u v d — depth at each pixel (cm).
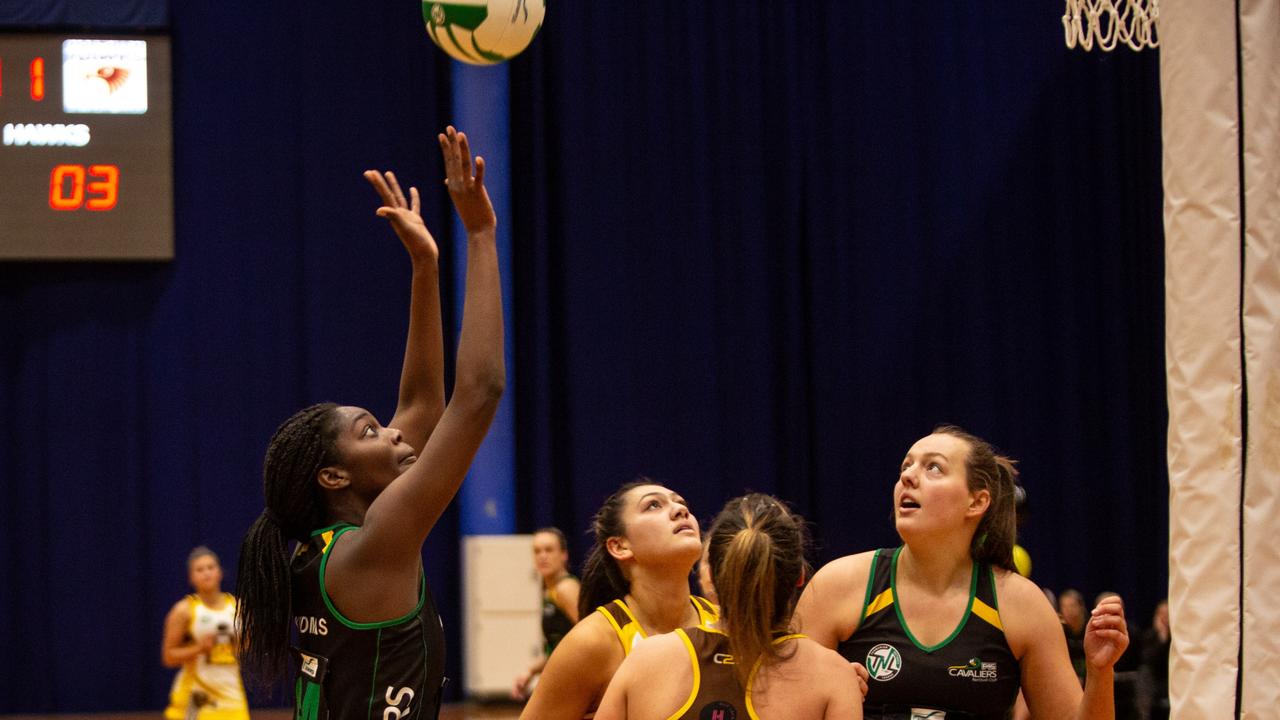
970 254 2752
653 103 2684
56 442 2548
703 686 612
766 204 2733
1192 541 859
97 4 2517
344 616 591
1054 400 2764
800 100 2745
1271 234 852
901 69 2759
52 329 2558
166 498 2556
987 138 2761
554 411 2673
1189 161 873
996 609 761
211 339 2581
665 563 780
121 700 2523
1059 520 2752
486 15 862
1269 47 859
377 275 2617
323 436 636
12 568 2525
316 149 2612
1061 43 2767
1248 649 837
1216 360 858
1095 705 720
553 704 761
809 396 2742
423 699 599
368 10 2641
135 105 2527
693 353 2673
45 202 2497
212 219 2589
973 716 758
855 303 2736
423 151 2623
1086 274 2772
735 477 2692
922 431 2739
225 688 1852
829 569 798
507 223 2636
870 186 2742
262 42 2619
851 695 616
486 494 2598
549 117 2684
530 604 2464
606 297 2656
